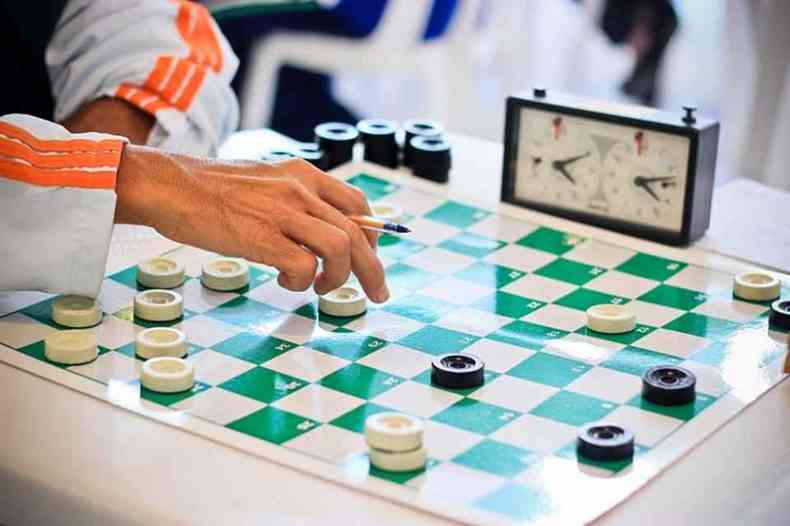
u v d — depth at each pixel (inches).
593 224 56.8
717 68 98.6
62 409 41.2
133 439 39.5
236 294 49.9
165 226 48.5
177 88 63.7
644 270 52.7
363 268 48.0
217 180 48.8
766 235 56.7
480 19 103.3
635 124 54.6
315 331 47.0
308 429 40.1
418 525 35.0
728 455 39.2
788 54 95.4
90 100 64.9
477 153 65.6
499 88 105.9
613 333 47.0
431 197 59.4
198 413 41.0
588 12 102.0
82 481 37.6
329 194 50.5
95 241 47.2
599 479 37.4
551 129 56.9
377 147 62.2
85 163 47.6
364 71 101.5
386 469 37.6
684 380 42.6
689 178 53.9
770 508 36.8
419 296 49.9
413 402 41.8
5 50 72.0
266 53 100.7
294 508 35.9
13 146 47.3
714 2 97.2
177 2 67.6
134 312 47.9
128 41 64.8
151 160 48.8
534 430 40.2
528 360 44.9
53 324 47.1
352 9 99.0
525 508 35.8
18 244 47.1
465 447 39.0
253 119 102.6
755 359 45.3
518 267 52.7
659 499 36.7
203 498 36.4
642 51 101.2
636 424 40.8
